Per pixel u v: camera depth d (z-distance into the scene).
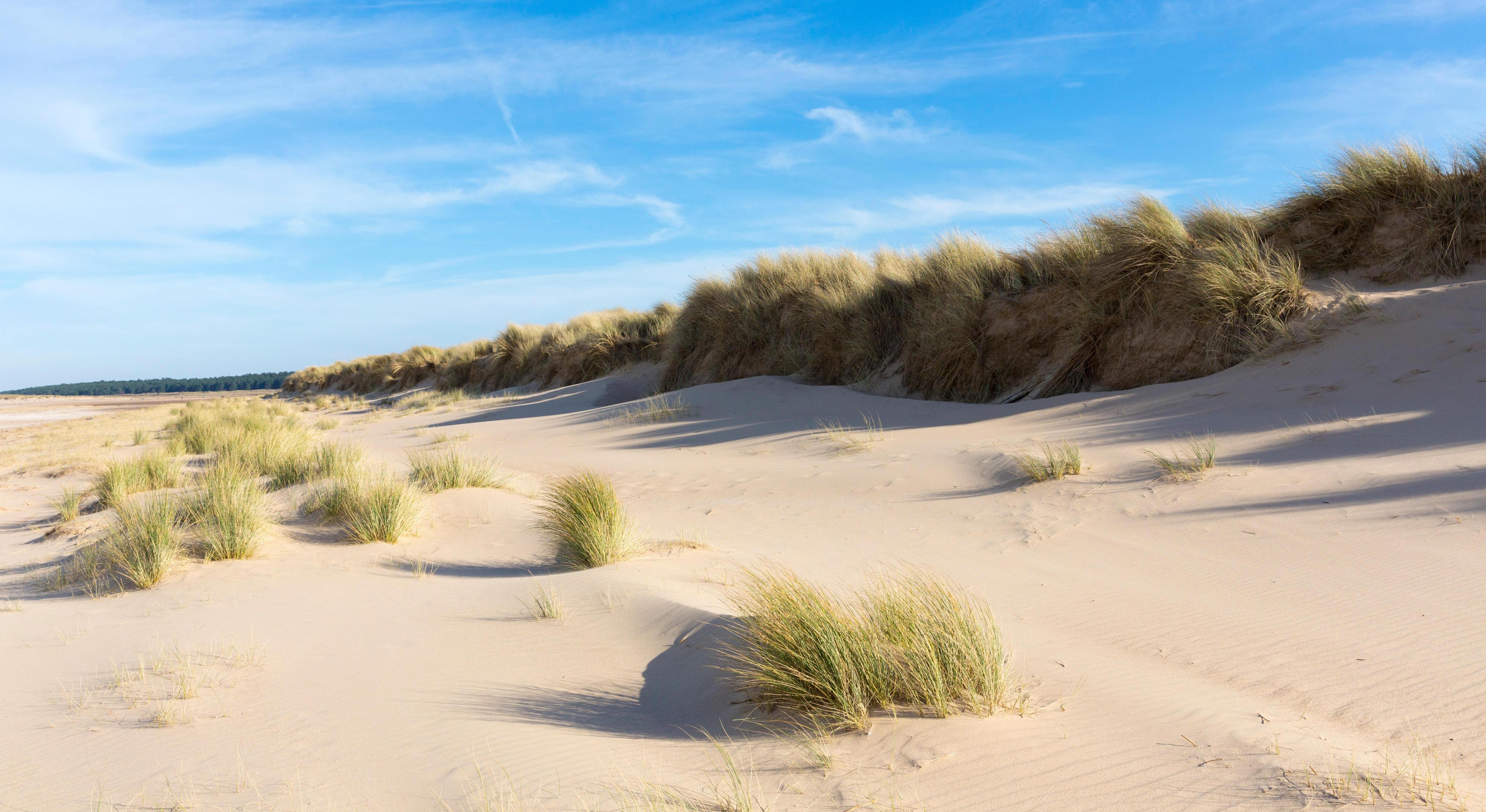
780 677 3.43
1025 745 2.91
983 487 8.35
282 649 4.77
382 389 45.62
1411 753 2.68
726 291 22.80
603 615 5.07
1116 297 13.54
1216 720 3.02
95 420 41.03
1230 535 5.72
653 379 24.72
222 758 3.30
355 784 3.00
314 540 8.05
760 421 14.91
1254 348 11.38
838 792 2.68
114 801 2.97
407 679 4.19
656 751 3.16
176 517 8.41
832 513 8.19
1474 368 8.71
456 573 6.76
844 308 18.36
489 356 37.16
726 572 5.95
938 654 3.39
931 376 15.78
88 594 6.48
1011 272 15.88
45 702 4.09
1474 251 11.70
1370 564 4.75
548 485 10.59
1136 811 2.43
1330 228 12.95
